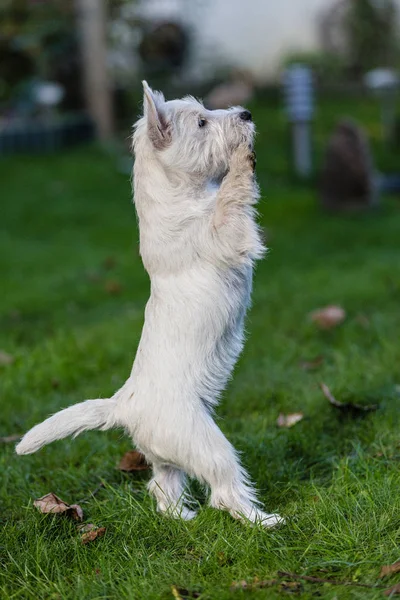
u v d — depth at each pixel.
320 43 29.16
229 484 4.46
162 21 23.94
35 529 4.72
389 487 4.70
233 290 4.58
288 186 16.11
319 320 8.32
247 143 4.70
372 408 6.10
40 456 5.95
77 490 5.43
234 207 4.50
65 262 12.24
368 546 4.23
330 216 13.98
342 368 7.01
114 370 7.66
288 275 10.75
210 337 4.51
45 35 19.44
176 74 24.47
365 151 14.20
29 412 6.84
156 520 4.68
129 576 4.21
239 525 4.51
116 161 18.03
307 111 16.67
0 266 12.12
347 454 5.56
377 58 27.41
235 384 6.94
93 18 19.38
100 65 19.67
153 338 4.55
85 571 4.35
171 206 4.63
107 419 4.61
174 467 4.79
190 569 4.23
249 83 24.73
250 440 5.64
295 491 5.01
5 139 18.64
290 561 4.17
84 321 9.52
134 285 11.01
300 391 6.66
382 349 7.51
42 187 16.34
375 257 11.29
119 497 4.95
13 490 5.44
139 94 21.92
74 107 20.59
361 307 9.04
